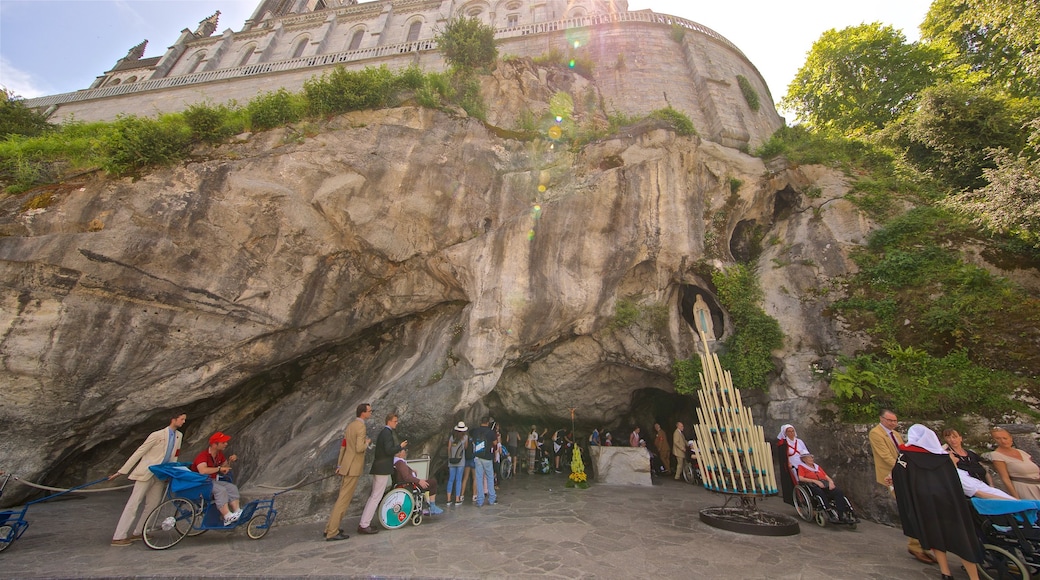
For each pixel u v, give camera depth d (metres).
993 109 13.47
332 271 10.82
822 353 10.07
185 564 5.14
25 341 8.36
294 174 10.62
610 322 11.95
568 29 21.61
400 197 11.01
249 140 11.02
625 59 20.06
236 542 6.16
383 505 6.95
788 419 9.80
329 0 37.31
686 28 21.23
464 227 11.31
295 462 8.30
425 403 9.48
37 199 9.15
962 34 19.41
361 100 11.63
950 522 4.91
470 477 10.90
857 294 10.40
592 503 9.09
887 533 6.89
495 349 10.20
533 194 11.73
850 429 8.51
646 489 11.10
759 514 7.45
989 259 9.70
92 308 8.86
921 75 19.58
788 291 11.34
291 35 30.11
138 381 9.23
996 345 8.11
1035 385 7.39
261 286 10.09
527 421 15.57
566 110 15.03
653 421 15.72
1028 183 8.77
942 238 10.38
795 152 13.92
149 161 9.89
